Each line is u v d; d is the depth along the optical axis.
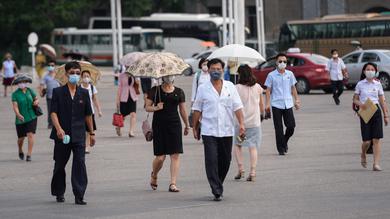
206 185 27.53
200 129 25.39
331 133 42.88
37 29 138.12
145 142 40.97
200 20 147.75
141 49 144.25
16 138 44.25
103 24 151.62
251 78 28.31
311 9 140.62
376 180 27.67
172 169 26.50
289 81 35.22
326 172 29.69
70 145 24.55
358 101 30.36
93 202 24.72
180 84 98.00
